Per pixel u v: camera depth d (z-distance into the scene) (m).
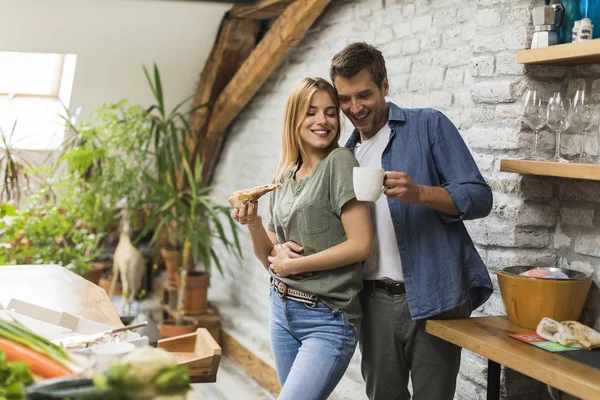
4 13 4.69
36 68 5.89
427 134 2.38
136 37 5.16
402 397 2.51
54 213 4.71
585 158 2.53
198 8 4.94
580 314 2.33
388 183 2.14
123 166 5.26
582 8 2.37
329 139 2.35
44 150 5.98
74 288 2.68
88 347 1.73
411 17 3.48
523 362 1.97
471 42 2.89
